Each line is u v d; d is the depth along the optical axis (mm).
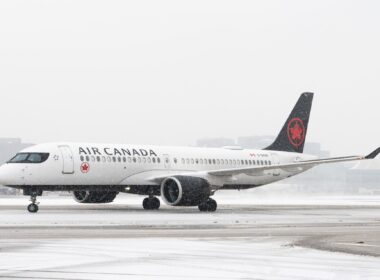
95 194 46188
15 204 54156
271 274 13242
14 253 16438
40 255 16047
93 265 14359
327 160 44750
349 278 12797
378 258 15820
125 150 43844
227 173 44312
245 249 17719
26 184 39312
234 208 49438
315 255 16375
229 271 13609
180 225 28078
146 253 16609
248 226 27781
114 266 14227
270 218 34281
